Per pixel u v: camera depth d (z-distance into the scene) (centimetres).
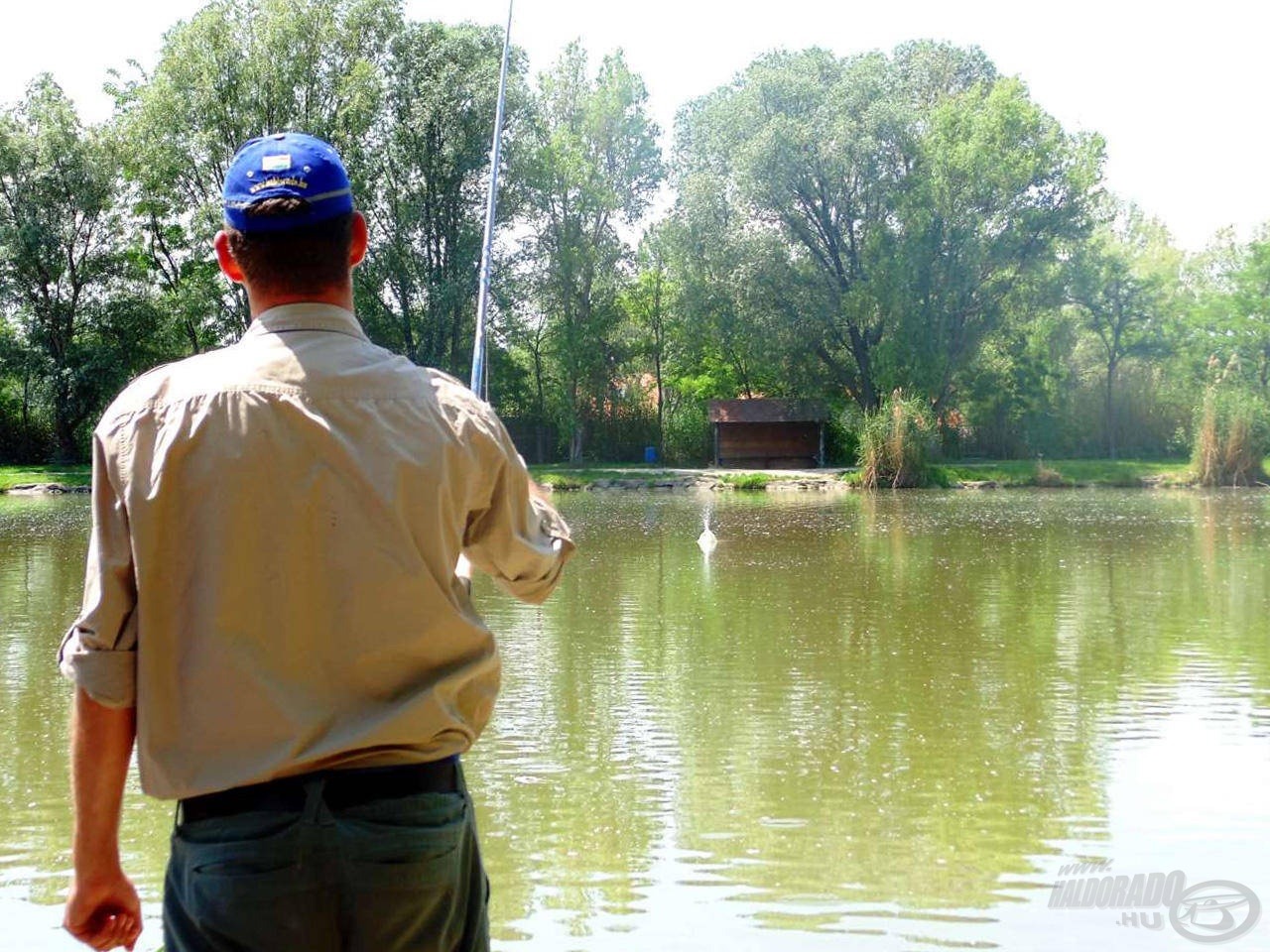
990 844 605
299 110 4456
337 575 213
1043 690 938
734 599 1447
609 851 600
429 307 4569
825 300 4700
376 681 215
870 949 489
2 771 738
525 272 5041
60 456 4831
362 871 209
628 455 5441
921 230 4503
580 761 753
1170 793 679
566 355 5034
